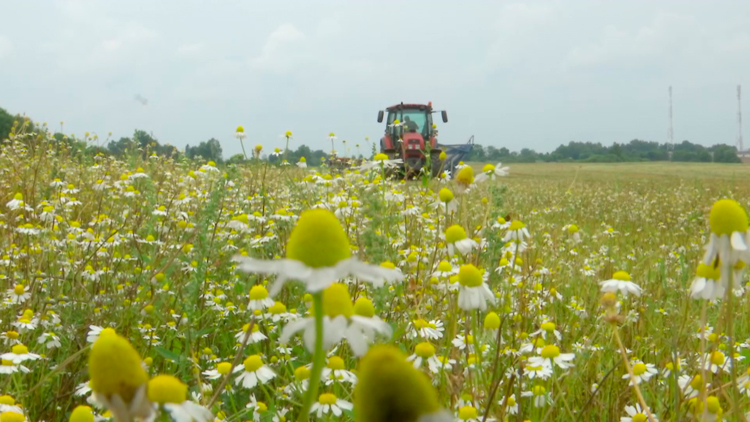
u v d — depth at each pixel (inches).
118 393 50.1
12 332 160.2
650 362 176.6
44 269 226.2
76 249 242.8
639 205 682.8
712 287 107.0
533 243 293.1
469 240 166.2
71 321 178.2
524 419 138.2
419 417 32.8
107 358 49.8
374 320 70.1
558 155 3412.9
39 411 137.0
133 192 298.7
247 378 127.5
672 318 184.7
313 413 127.4
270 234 251.8
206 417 64.2
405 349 152.8
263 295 161.6
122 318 172.1
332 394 125.6
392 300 170.9
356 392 33.8
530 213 466.0
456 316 154.5
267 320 172.7
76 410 82.7
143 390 50.9
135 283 191.9
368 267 54.9
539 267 241.8
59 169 351.6
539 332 156.4
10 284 212.8
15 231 252.4
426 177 284.8
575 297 238.1
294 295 195.9
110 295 197.5
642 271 290.7
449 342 142.6
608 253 355.9
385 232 219.1
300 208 301.7
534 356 146.6
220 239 225.8
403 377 33.0
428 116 1000.2
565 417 143.2
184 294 205.9
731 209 95.0
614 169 2138.3
